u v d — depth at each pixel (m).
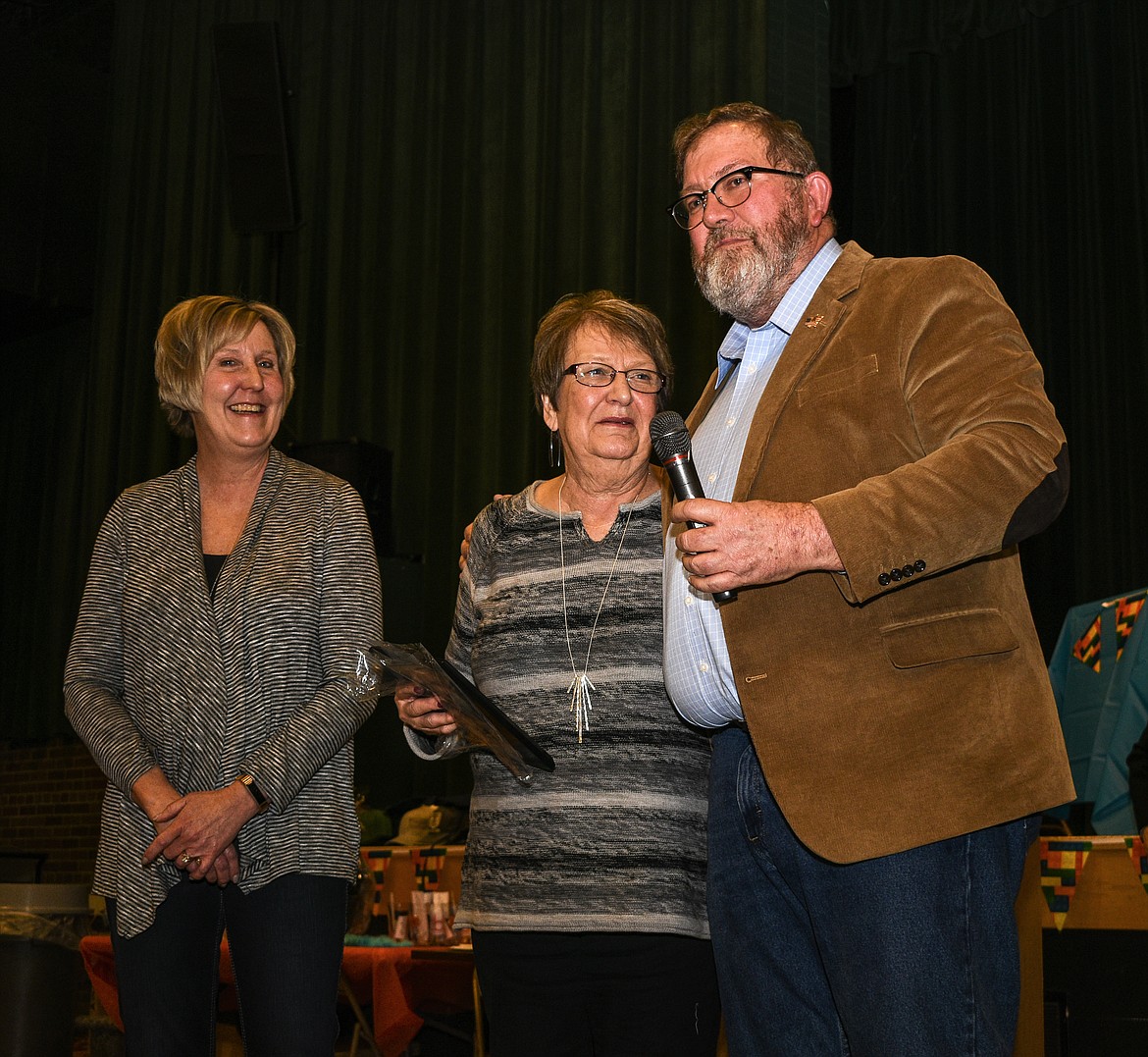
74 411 8.49
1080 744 3.60
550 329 2.21
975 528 1.42
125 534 2.21
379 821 4.52
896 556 1.42
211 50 7.36
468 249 6.93
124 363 7.88
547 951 1.92
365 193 7.32
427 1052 3.93
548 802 1.97
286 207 6.79
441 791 6.04
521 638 2.08
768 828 1.66
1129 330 5.73
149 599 2.13
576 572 2.08
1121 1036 2.69
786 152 1.84
